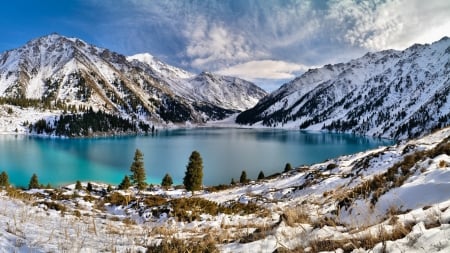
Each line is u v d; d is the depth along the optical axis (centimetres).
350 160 4316
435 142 2925
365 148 14275
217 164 9925
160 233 955
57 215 1301
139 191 4925
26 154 11194
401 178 980
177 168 9056
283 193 3269
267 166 9606
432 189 701
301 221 718
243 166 9581
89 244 628
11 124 19025
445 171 808
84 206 2255
